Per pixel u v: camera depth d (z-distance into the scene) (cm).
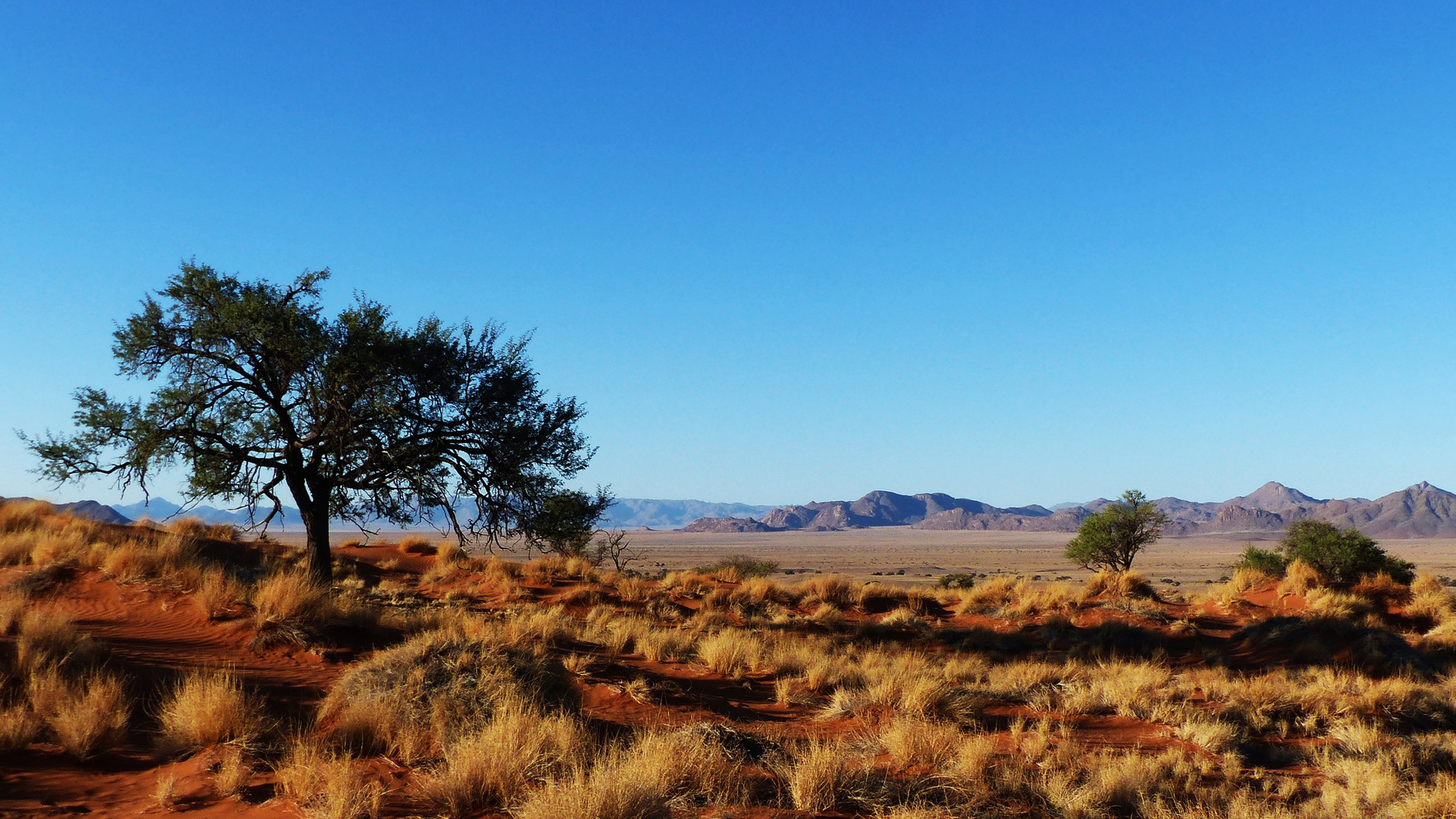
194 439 2197
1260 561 3391
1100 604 2723
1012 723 1295
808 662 1739
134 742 908
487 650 1184
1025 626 2552
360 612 1562
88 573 1700
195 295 2189
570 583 3006
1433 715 1320
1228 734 1166
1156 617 2583
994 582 3206
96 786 773
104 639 1297
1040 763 982
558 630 1748
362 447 2253
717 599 2878
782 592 3038
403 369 2191
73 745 838
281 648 1373
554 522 2453
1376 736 1139
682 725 1127
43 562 1769
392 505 2406
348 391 2181
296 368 2167
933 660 2122
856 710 1296
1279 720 1307
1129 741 1191
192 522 3288
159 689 1088
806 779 801
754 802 797
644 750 841
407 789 785
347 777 748
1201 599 2848
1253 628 2355
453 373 2322
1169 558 17650
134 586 1642
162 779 792
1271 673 1791
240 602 1549
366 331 2188
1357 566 2975
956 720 1241
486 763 780
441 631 1353
